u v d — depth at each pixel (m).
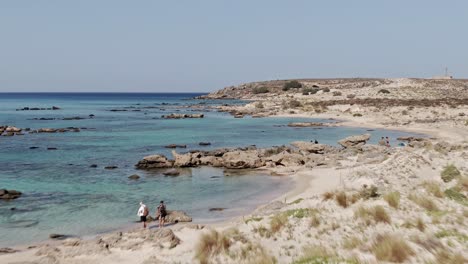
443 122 75.44
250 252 14.12
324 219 16.44
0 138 61.59
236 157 41.62
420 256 11.11
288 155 41.09
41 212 25.00
